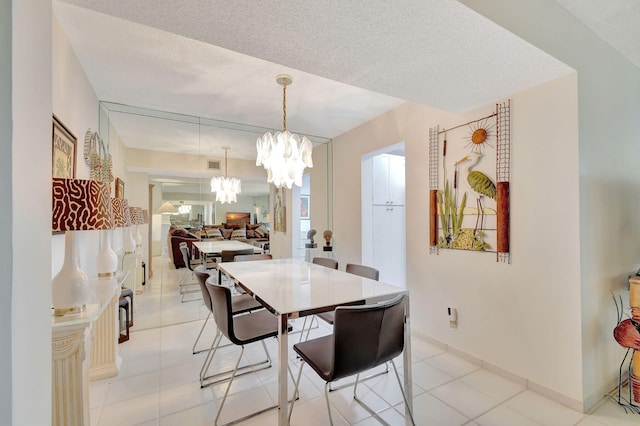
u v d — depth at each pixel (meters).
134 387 1.94
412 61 1.56
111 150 3.07
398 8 1.15
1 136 0.54
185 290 3.38
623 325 1.73
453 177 2.39
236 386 1.96
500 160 2.05
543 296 1.84
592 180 1.77
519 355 1.96
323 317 2.12
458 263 2.35
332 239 4.14
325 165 4.28
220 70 2.24
